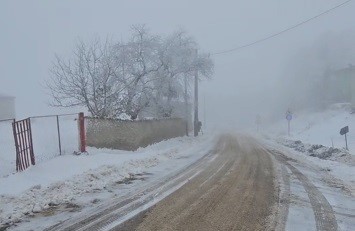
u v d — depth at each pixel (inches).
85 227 287.1
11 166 518.0
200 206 355.3
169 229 284.8
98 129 740.7
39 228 285.3
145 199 382.6
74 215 321.1
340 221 323.3
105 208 345.1
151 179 504.7
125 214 323.9
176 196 397.4
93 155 641.0
